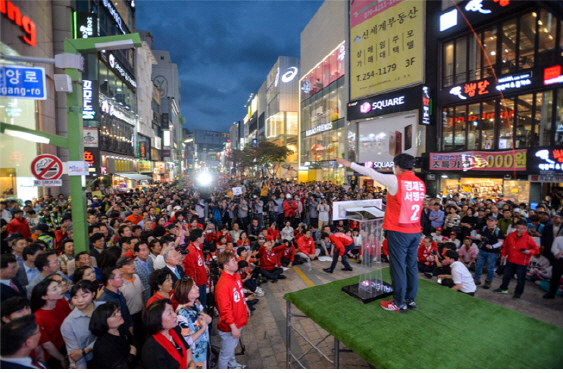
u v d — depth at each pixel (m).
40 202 12.64
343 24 28.84
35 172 4.55
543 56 13.25
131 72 35.84
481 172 15.24
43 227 6.84
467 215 9.15
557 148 12.34
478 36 15.91
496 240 7.05
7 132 4.03
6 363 2.21
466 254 7.85
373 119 22.89
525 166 13.43
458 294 3.83
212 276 6.05
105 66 25.59
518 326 3.04
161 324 2.70
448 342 2.78
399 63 20.30
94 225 6.66
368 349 2.68
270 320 5.99
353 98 24.72
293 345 5.08
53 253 3.95
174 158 76.75
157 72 75.56
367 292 3.82
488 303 3.55
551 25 12.91
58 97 17.72
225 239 8.02
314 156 38.12
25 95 3.92
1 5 11.45
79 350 2.97
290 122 53.41
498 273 8.21
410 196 3.05
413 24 19.19
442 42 17.78
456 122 17.28
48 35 16.97
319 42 35.25
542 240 7.14
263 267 8.12
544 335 2.88
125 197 16.14
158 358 2.66
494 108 15.30
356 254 10.10
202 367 3.58
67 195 18.47
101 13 24.58
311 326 5.72
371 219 3.74
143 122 42.62
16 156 13.74
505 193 14.81
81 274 3.88
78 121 4.72
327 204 13.75
